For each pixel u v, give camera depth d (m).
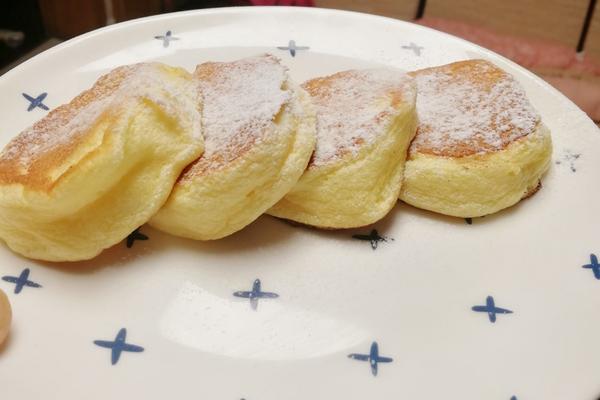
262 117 0.33
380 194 0.35
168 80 0.35
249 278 0.34
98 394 0.31
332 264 0.35
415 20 0.65
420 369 0.31
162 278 0.34
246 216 0.34
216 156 0.33
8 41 0.66
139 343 0.32
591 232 0.36
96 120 0.33
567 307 0.33
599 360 0.31
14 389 0.31
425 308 0.33
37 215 0.33
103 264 0.35
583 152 0.39
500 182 0.35
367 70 0.39
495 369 0.31
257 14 0.47
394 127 0.35
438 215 0.37
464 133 0.36
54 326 0.33
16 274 0.34
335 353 0.32
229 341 0.32
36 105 0.42
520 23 0.66
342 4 0.67
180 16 0.47
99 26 0.69
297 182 0.35
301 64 0.45
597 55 0.64
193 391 0.31
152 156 0.33
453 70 0.40
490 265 0.35
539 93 0.42
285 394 0.31
